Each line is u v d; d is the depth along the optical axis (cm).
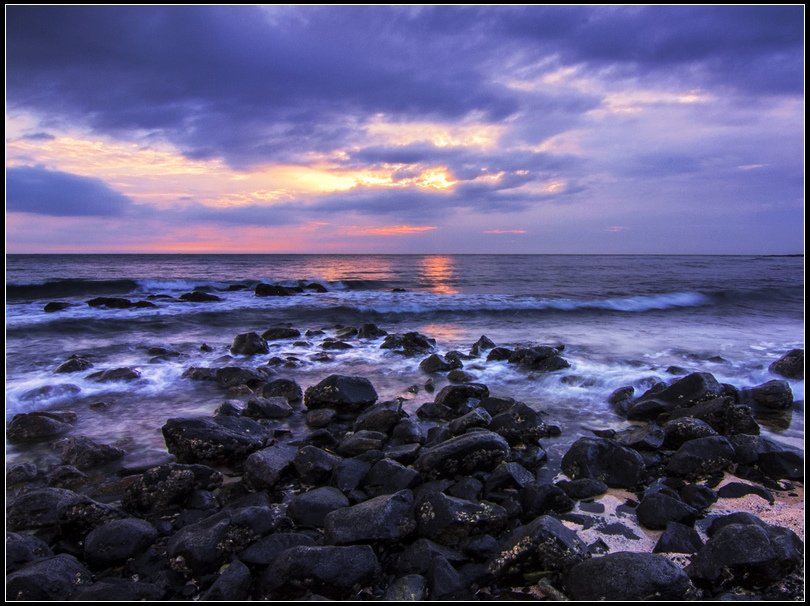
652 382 930
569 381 969
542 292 2827
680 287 3067
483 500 501
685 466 574
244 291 2975
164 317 1786
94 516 444
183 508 505
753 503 511
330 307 2008
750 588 366
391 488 519
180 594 370
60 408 823
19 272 4222
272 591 359
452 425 690
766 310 2098
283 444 618
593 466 564
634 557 363
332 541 408
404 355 1218
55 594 350
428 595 359
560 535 391
